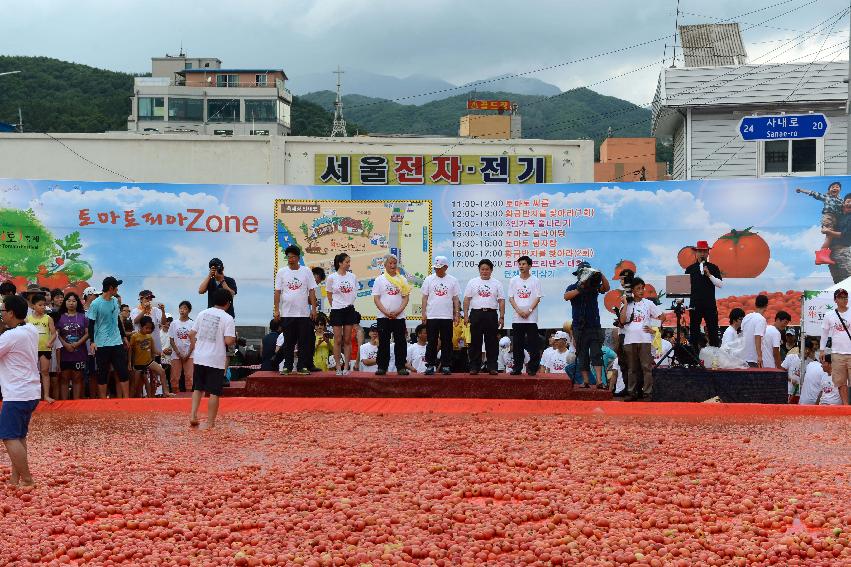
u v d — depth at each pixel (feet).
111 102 407.23
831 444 46.80
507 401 60.03
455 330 67.62
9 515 32.83
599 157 256.52
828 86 111.24
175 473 39.29
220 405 59.93
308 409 60.08
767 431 51.24
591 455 42.68
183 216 81.61
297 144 97.14
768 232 77.77
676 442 46.75
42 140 98.84
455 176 96.27
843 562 27.48
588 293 62.44
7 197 80.43
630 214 78.74
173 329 66.95
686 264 78.33
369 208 81.25
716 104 113.19
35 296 59.00
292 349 62.64
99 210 81.20
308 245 81.51
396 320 63.00
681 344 63.98
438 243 80.59
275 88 321.52
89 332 60.90
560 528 30.91
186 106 319.27
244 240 81.71
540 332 81.87
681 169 123.13
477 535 29.78
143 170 99.04
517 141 96.43
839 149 112.27
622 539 29.25
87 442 47.37
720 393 60.95
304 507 33.45
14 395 36.24
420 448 44.34
